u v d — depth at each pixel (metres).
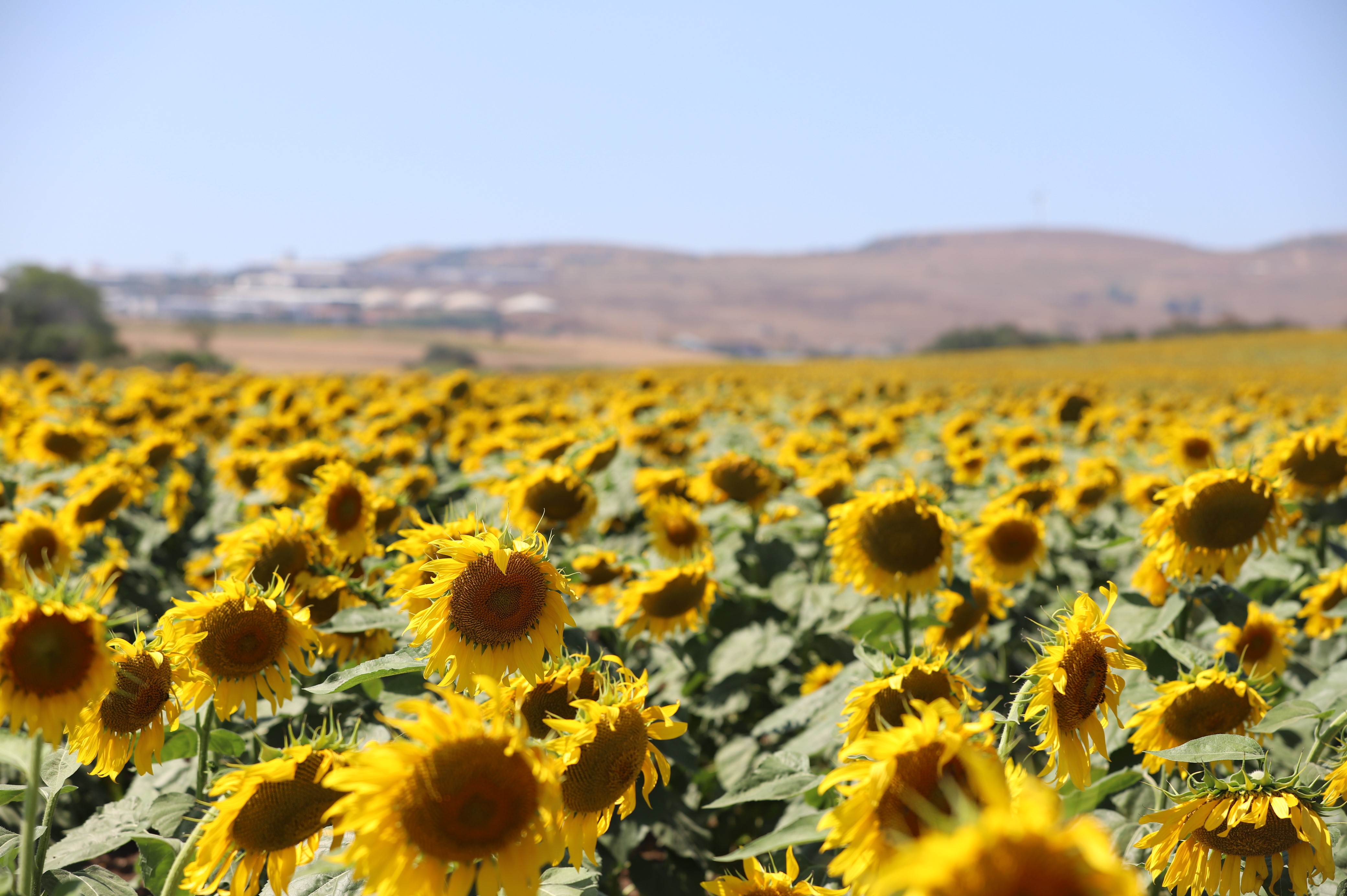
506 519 2.89
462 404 13.59
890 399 21.42
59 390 14.30
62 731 2.22
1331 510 6.11
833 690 4.27
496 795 1.91
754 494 7.07
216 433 13.12
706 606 5.21
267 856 2.34
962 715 2.20
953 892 1.23
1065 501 7.90
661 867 4.48
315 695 3.81
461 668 2.77
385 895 1.86
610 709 2.41
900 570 4.29
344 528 4.47
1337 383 44.66
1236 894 2.61
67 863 2.86
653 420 11.93
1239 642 4.45
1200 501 3.90
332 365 137.62
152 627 5.61
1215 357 86.94
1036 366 79.44
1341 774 2.58
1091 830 1.27
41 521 5.60
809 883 2.92
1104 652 2.58
